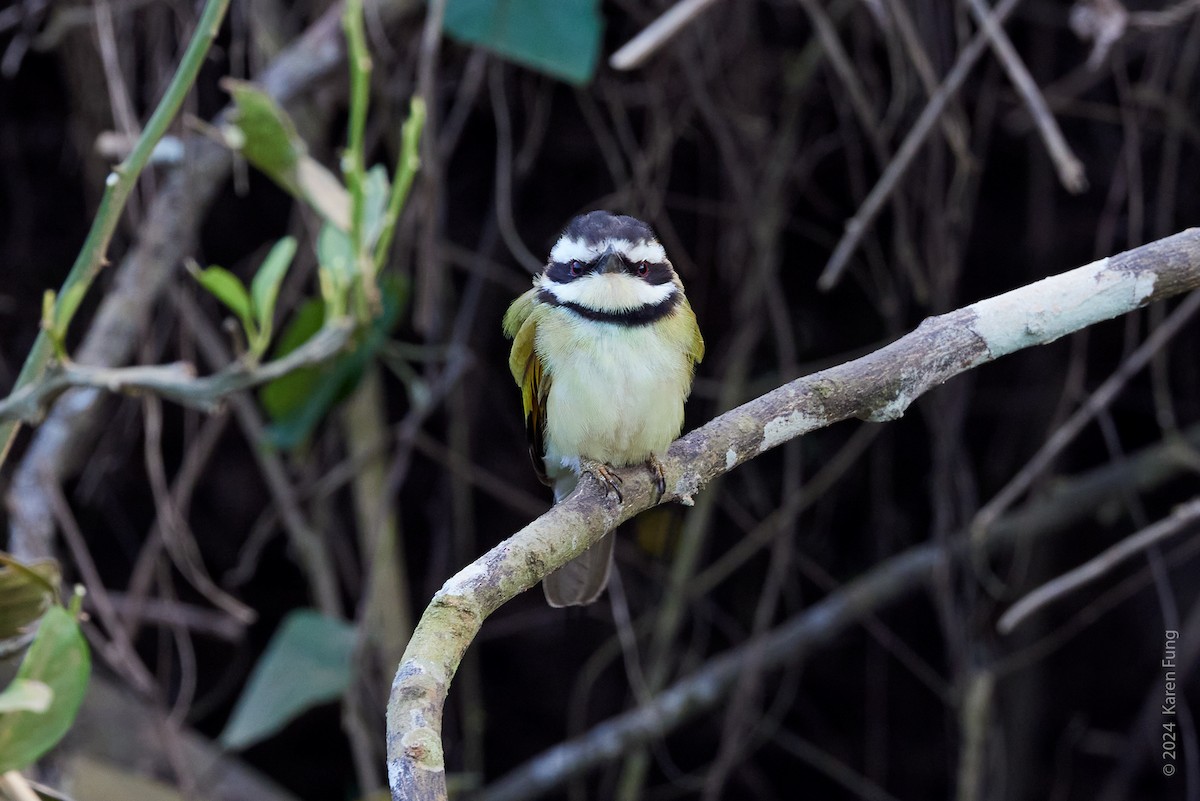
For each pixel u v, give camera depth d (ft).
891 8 29.17
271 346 39.22
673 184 40.75
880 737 45.21
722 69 36.42
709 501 39.75
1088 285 18.78
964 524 35.73
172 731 31.42
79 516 44.93
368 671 35.91
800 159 37.32
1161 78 35.42
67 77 36.68
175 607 33.53
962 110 34.94
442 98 38.14
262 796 35.73
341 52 33.86
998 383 45.37
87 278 20.31
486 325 42.68
